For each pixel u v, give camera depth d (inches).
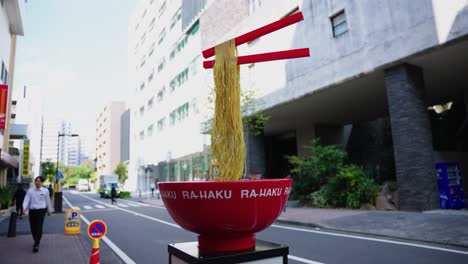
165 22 1528.1
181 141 1301.7
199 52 1146.0
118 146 3193.9
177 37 1362.0
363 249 279.7
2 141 853.2
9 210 805.9
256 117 731.4
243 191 60.6
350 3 550.9
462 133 673.0
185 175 1350.9
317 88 606.5
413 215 418.3
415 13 455.2
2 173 993.5
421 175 453.4
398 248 277.6
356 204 537.6
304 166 654.5
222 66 70.8
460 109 751.7
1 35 789.9
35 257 288.2
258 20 762.8
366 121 920.3
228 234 64.7
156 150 1610.5
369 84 583.2
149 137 1733.5
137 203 1077.8
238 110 69.6
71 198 1529.3
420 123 475.5
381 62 497.7
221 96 70.1
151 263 262.2
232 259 62.1
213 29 988.6
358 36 536.1
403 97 480.1
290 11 674.8
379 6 503.8
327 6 593.9
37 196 318.0
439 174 468.1
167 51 1487.5
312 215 504.1
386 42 491.8
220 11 943.7
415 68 496.1
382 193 521.7
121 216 647.1
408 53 461.4
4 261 273.3
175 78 1386.6
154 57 1681.8
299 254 269.0
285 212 567.2
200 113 1134.4
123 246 335.9
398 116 485.7
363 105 747.4
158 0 1644.9
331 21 590.6
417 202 453.1
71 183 4441.4
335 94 642.2
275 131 1034.7
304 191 695.1
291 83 666.8
